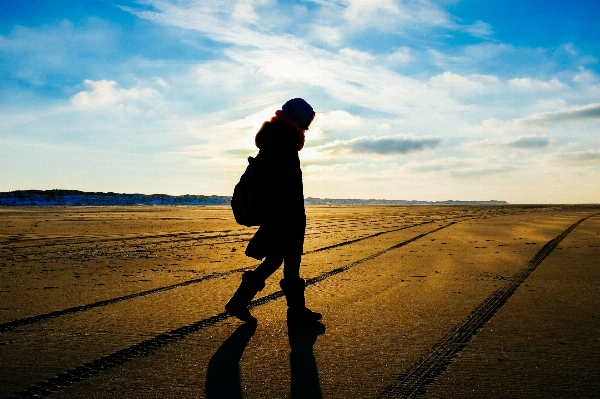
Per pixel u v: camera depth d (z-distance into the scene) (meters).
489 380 2.46
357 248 8.01
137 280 5.16
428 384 2.41
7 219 16.81
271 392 2.33
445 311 3.86
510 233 10.41
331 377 2.51
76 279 5.21
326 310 3.93
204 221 16.12
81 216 19.42
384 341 3.11
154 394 2.30
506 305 4.04
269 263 3.56
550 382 2.43
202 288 4.73
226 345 3.04
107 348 2.97
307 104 3.61
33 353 2.87
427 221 15.79
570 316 3.68
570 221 14.23
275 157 3.46
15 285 4.88
